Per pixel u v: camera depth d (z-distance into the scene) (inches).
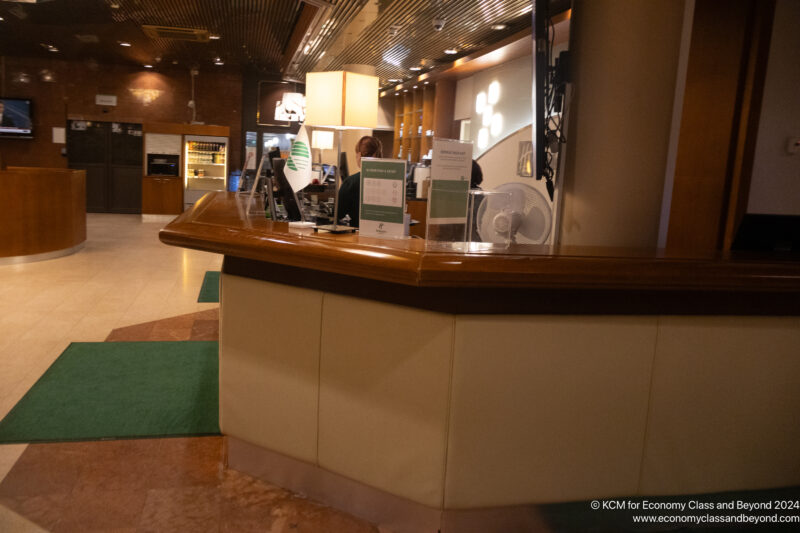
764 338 87.0
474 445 79.8
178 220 103.4
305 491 94.9
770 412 89.4
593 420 83.0
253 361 96.5
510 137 277.6
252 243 87.5
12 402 125.5
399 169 88.0
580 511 85.7
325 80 113.3
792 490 92.5
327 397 89.4
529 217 113.0
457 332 76.9
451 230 92.6
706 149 148.4
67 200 295.9
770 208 145.5
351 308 85.3
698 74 147.4
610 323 81.2
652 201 106.0
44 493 92.0
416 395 81.0
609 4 104.3
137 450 107.3
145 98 507.8
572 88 111.2
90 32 375.2
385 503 86.7
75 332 176.1
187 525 85.4
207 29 358.3
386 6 279.1
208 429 116.6
